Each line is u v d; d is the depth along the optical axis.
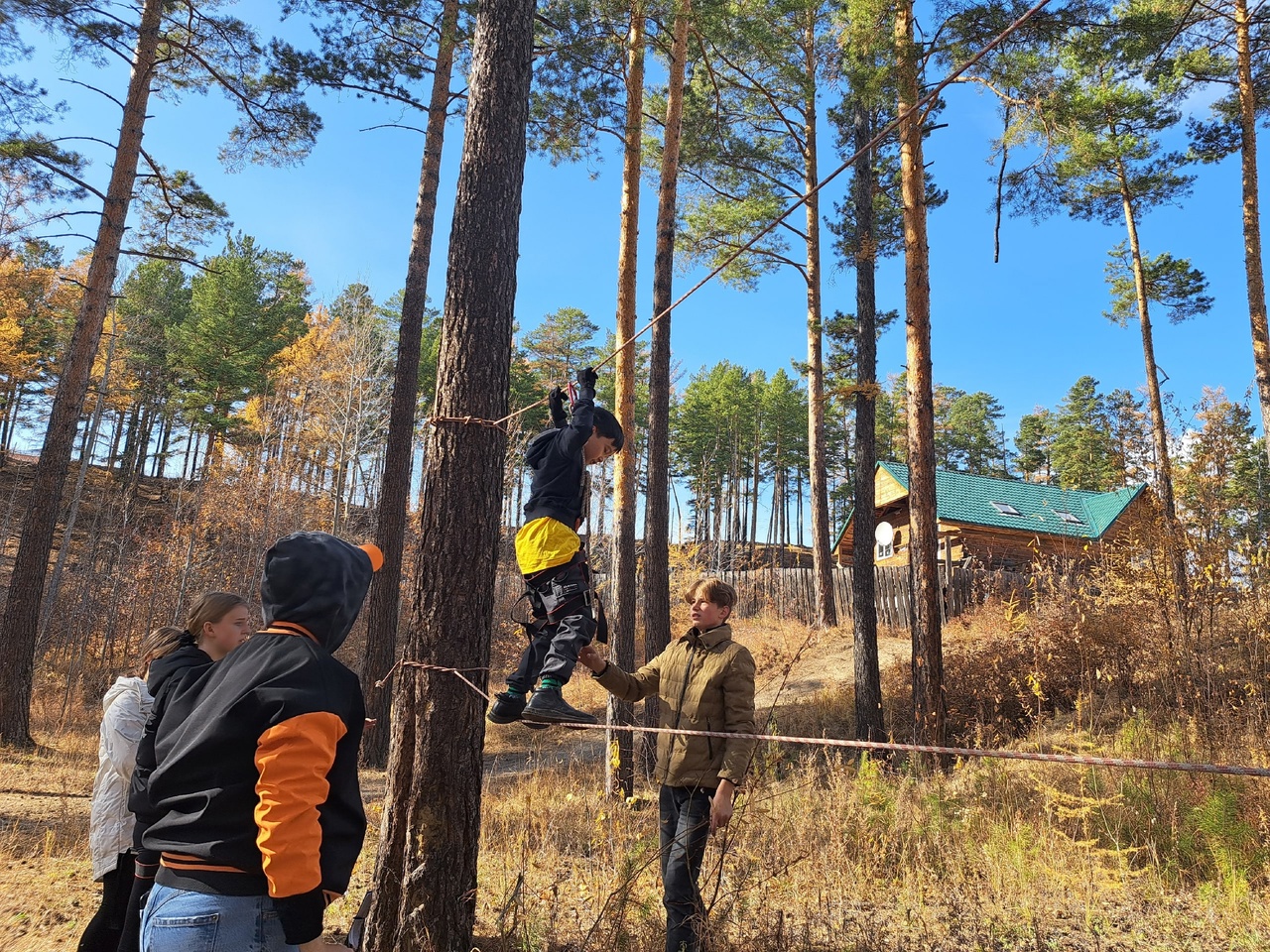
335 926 4.65
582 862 6.06
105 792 3.45
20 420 44.47
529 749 16.08
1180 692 8.55
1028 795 7.35
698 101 15.65
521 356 45.09
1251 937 4.70
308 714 1.92
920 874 5.75
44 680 22.23
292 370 42.72
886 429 51.53
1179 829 6.25
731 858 5.55
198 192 16.92
